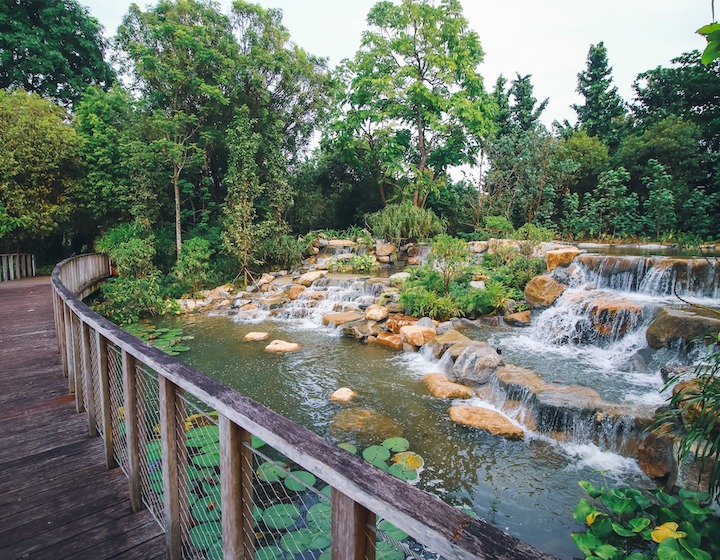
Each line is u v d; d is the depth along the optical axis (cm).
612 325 648
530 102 2269
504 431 429
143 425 230
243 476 143
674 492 312
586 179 1719
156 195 1344
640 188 1608
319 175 1958
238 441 140
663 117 1736
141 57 1316
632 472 361
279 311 1047
